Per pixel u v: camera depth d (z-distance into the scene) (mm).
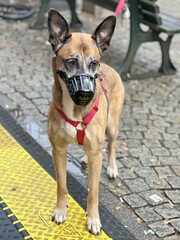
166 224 1462
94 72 1220
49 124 1343
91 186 1381
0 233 1374
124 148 1898
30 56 2836
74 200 1549
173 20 2721
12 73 2576
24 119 2098
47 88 2414
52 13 1241
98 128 1330
